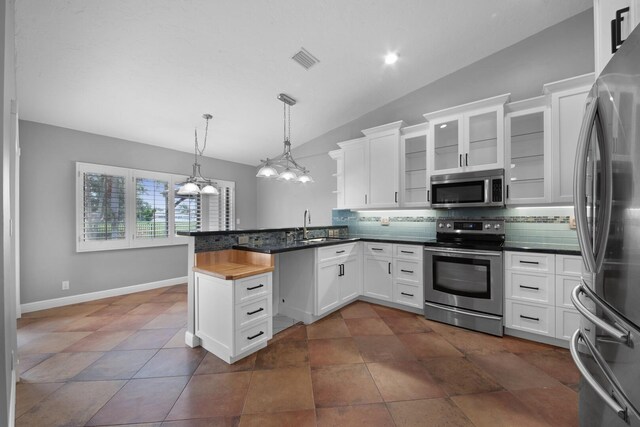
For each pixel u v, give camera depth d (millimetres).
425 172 3533
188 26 2141
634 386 776
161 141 4137
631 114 797
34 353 2227
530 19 2604
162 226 4258
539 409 1568
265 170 2908
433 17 2436
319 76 3055
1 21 907
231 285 2047
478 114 2809
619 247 863
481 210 3090
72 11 1884
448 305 2791
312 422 1480
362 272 3496
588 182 1120
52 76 2482
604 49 1140
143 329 2695
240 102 3326
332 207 4543
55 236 3334
